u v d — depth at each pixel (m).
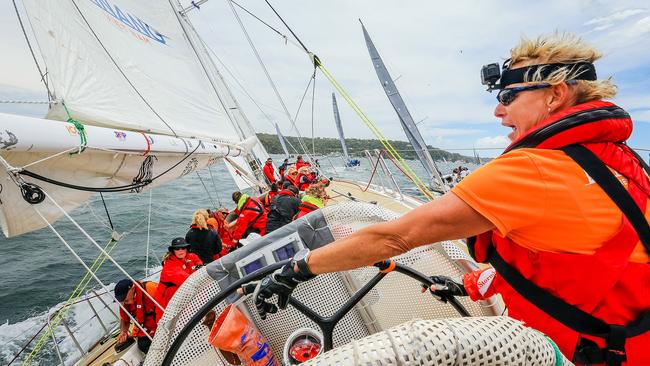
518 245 0.73
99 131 2.14
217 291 1.38
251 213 4.93
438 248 1.42
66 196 2.13
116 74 3.05
